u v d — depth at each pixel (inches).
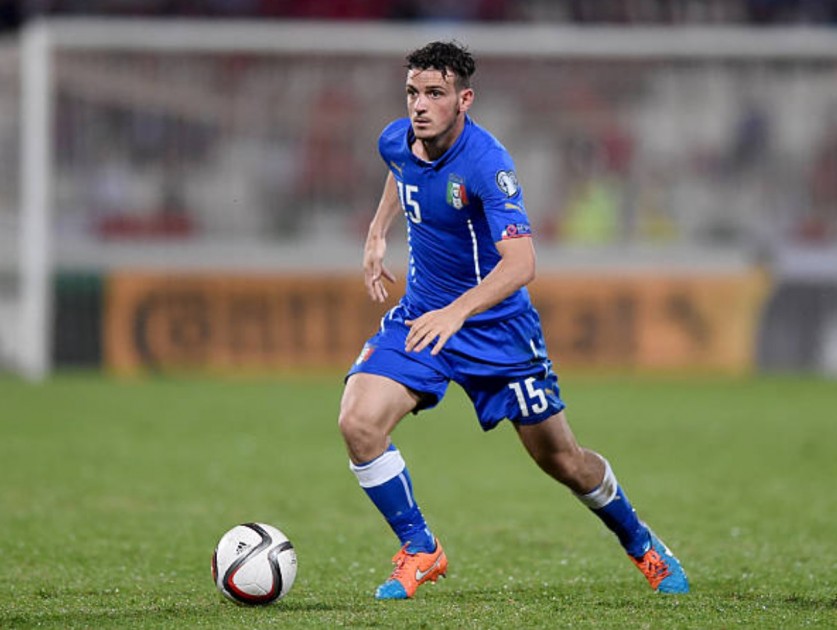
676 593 858.1
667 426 1953.7
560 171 2689.5
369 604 787.4
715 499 1364.4
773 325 2635.3
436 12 3248.0
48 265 2524.6
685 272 2625.5
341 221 2674.7
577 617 740.0
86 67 2615.7
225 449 1715.1
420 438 1886.1
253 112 2659.9
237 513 1267.2
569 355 2610.7
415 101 775.1
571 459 838.5
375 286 904.9
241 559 767.1
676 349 2615.7
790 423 1993.1
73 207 2605.8
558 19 3230.8
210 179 2652.6
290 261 2605.8
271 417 2036.2
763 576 949.2
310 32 2657.5
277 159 2667.3
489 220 781.3
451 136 788.6
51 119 2593.5
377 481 806.5
